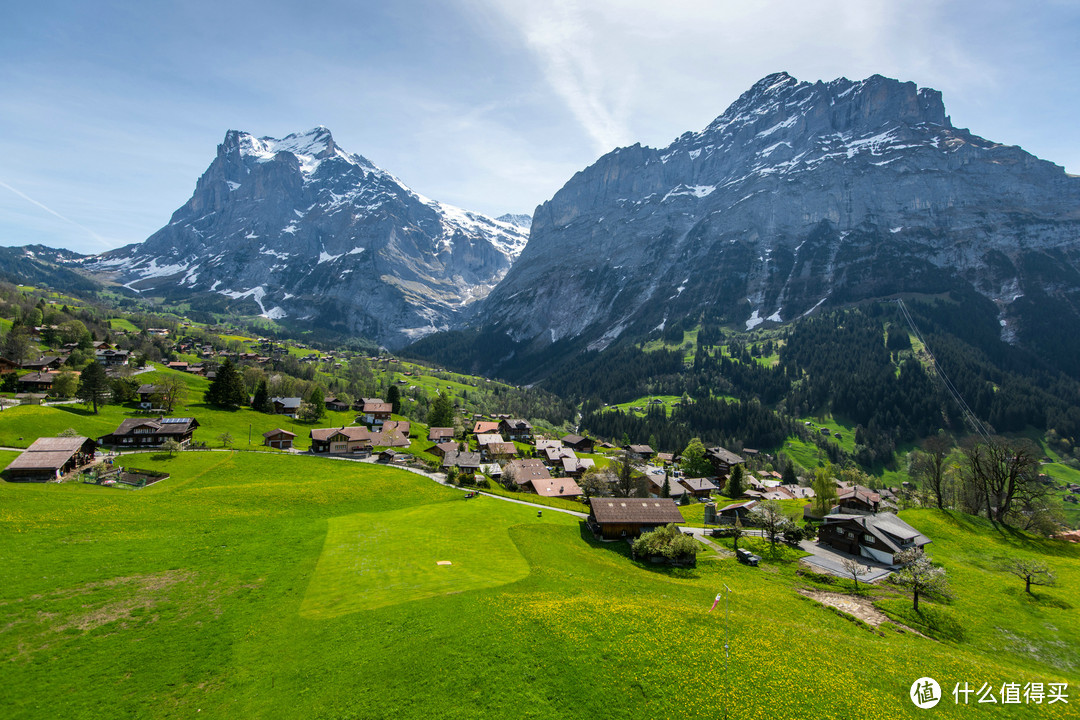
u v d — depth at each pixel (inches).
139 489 3009.4
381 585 1894.7
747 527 3432.6
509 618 1576.0
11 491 2608.3
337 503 3203.7
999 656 1721.2
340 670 1330.0
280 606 1700.3
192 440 4394.7
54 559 1936.5
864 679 1328.7
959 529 3164.4
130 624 1550.2
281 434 4891.7
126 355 7381.9
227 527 2508.6
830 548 2913.4
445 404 6884.8
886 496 5615.2
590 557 2498.8
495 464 4724.4
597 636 1471.5
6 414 3875.5
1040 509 3454.7
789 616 1891.0
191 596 1747.0
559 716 1160.2
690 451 5531.5
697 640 1472.7
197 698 1240.2
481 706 1192.8
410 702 1208.2
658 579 2246.6
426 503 3437.5
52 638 1454.2
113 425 4389.8
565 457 5388.8
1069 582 2386.8
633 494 4018.2
